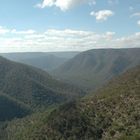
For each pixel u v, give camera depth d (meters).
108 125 142.88
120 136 121.94
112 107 154.50
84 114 164.25
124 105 149.00
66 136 160.62
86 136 148.00
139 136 109.38
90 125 152.50
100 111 158.00
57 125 173.88
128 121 133.00
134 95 155.00
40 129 190.62
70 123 165.75
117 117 142.62
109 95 174.00
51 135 172.12
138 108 139.25
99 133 143.62
